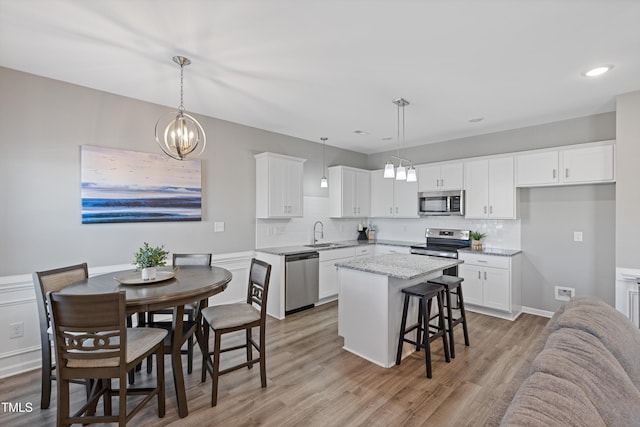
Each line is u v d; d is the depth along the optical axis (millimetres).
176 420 2049
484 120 3924
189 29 2041
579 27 1996
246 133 4246
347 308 3080
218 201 3959
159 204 3424
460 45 2223
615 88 2916
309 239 5074
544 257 4023
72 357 1697
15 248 2631
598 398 832
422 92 3061
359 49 2283
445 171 4684
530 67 2537
